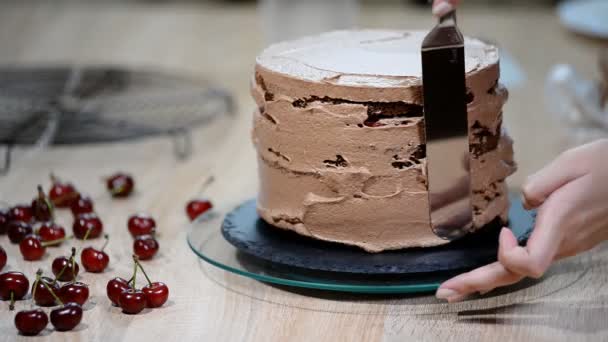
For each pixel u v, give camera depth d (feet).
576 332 3.15
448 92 3.18
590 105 4.70
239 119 5.09
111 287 3.32
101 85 5.35
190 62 5.95
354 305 3.31
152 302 3.32
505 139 3.47
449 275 3.30
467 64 3.33
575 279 3.43
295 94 3.34
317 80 3.30
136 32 6.79
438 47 3.16
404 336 3.15
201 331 3.20
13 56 6.03
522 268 3.06
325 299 3.34
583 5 5.43
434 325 3.20
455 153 3.20
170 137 4.89
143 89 5.39
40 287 3.31
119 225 3.89
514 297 3.33
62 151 4.70
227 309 3.31
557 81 4.71
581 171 3.17
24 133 4.61
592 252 3.61
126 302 3.27
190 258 3.63
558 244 3.10
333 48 3.56
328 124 3.31
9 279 3.36
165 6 7.72
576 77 4.82
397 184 3.33
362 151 3.31
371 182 3.34
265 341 3.14
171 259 3.62
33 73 5.53
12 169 4.47
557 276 3.45
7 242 3.78
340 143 3.32
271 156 3.46
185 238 3.78
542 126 4.90
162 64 5.89
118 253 3.67
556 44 6.16
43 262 3.62
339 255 3.38
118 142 4.83
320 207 3.40
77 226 3.77
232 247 3.57
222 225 3.60
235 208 3.74
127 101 5.07
